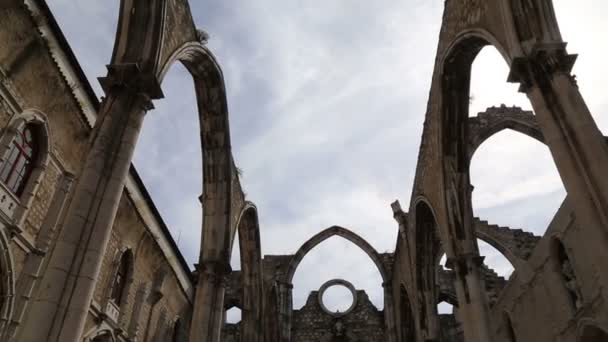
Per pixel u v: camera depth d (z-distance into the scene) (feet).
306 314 120.67
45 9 47.70
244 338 88.48
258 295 92.94
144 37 40.57
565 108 33.78
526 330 80.33
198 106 65.00
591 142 31.91
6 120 46.57
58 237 29.81
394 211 89.71
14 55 46.11
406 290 90.68
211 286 61.46
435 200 64.08
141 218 73.92
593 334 61.87
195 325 58.18
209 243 64.03
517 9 38.88
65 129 55.77
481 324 52.70
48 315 27.09
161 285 82.84
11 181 48.32
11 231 46.85
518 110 80.84
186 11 50.16
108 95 36.73
